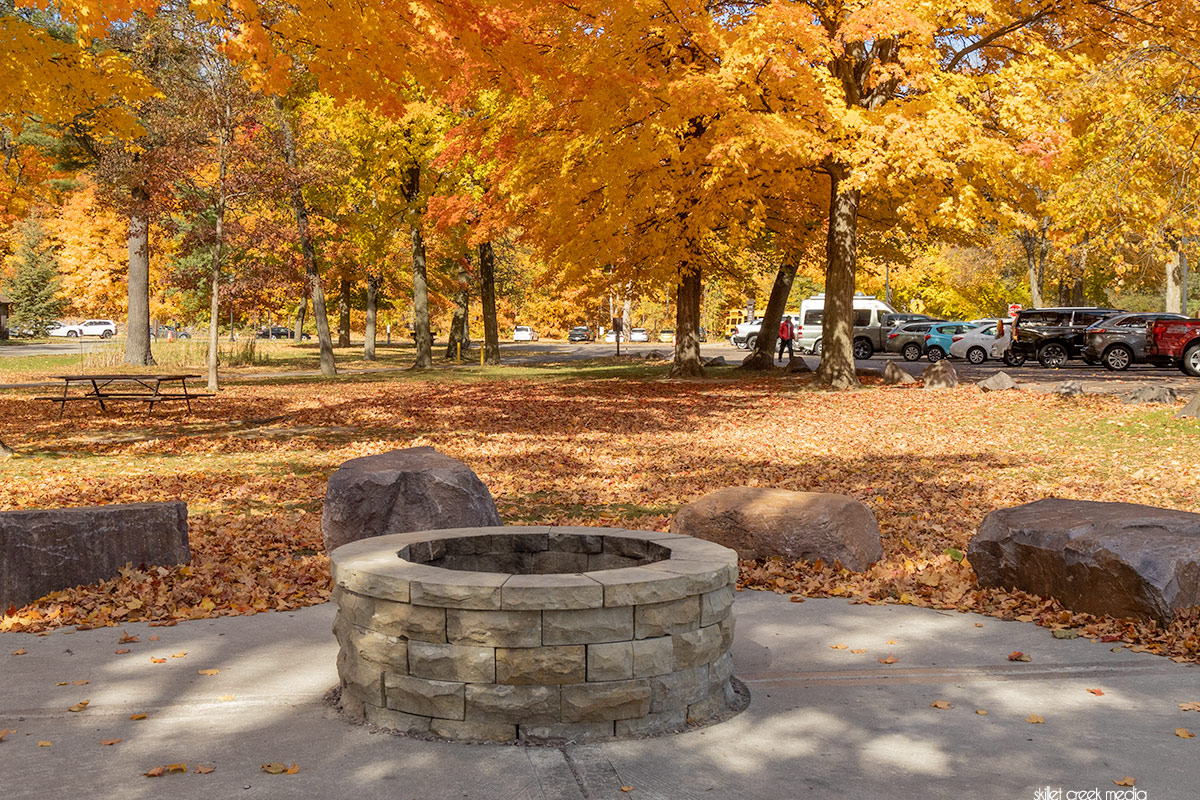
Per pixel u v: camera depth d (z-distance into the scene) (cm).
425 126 3269
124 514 744
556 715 440
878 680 524
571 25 2052
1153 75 1694
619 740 440
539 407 2298
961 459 1496
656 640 452
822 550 792
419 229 3797
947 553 864
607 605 441
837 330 2545
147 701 488
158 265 6141
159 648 582
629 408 2264
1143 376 2734
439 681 445
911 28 1895
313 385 3053
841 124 2056
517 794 379
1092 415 1822
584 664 440
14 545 691
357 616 471
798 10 1847
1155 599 602
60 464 1430
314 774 398
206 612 663
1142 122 1689
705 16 2005
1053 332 3319
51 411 2219
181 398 2152
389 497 832
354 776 396
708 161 2136
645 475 1393
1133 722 456
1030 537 694
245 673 535
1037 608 664
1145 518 671
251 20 1121
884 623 642
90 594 696
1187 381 2448
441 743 435
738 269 3681
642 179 2277
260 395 2644
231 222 2714
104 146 2702
